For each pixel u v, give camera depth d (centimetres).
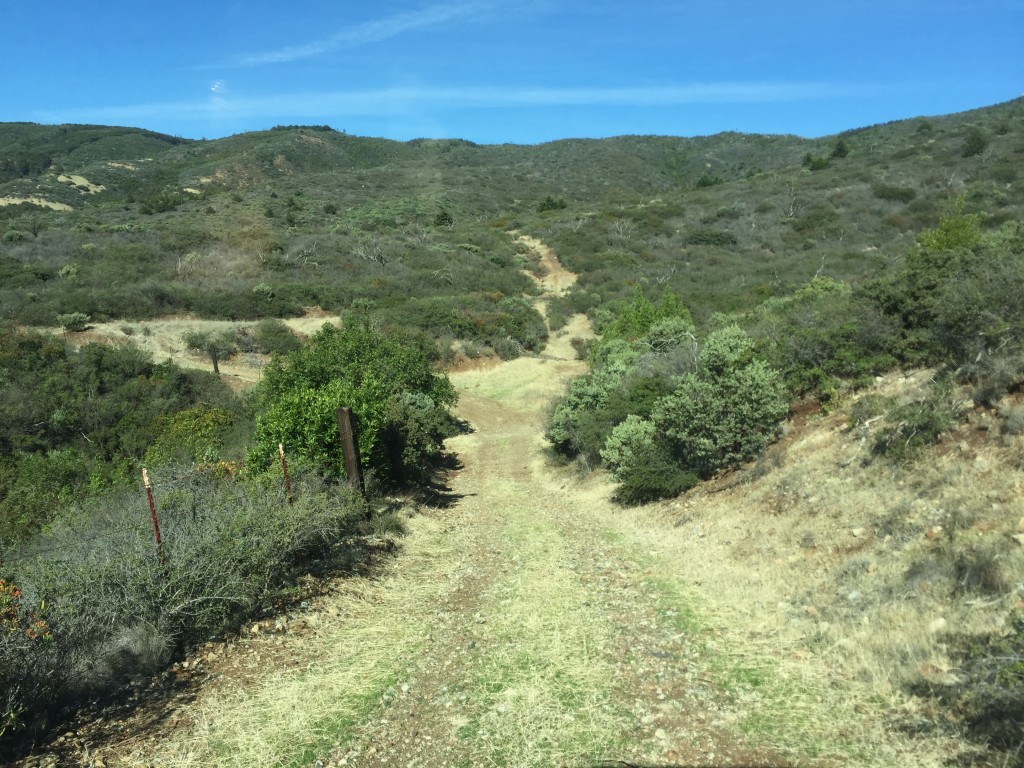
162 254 5144
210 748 415
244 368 3559
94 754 403
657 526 1047
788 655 505
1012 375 759
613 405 1664
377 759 404
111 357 2983
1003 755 329
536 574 830
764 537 802
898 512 680
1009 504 579
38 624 447
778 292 4100
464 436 2950
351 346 2344
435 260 5594
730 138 13575
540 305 5003
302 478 965
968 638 430
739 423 1148
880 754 358
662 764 376
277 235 6000
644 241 6156
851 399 1084
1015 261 926
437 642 604
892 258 4319
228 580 604
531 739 416
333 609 685
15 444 2302
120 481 1296
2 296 3838
